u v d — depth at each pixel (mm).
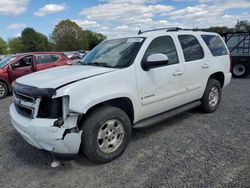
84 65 4230
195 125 4957
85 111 3148
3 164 3646
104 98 3348
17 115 3518
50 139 3049
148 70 3975
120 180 3121
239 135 4387
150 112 4164
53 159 3584
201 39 5281
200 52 5168
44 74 3738
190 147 3963
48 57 10188
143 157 3688
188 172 3225
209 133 4523
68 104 3066
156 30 4789
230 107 6188
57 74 3602
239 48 12227
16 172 3418
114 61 3994
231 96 7496
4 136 4773
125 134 3701
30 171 3434
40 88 3125
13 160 3764
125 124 3668
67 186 3051
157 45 4250
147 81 3957
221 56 5762
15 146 4273
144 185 2992
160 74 4160
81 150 3451
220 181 3004
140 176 3188
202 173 3188
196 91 5055
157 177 3145
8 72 9156
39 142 3168
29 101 3283
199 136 4398
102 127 3436
